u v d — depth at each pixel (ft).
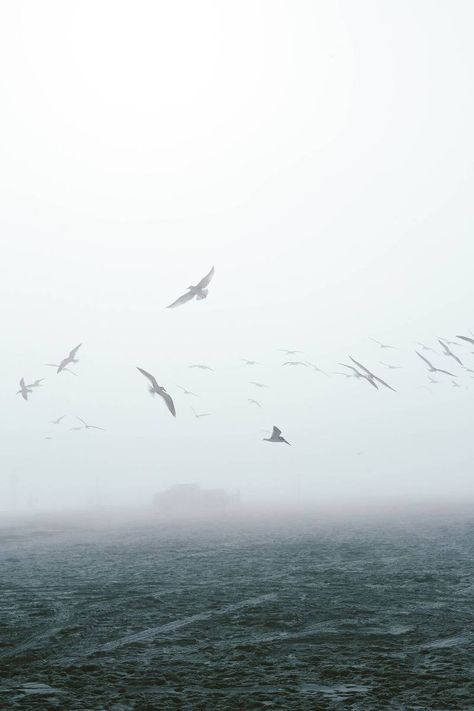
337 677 46.06
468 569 93.91
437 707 39.60
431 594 75.61
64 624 63.98
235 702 41.45
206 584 86.58
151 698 42.47
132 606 72.43
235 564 106.22
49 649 55.01
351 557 111.34
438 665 48.08
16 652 54.34
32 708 40.75
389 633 57.98
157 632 60.39
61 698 42.65
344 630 59.47
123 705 41.16
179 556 119.55
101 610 70.49
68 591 83.15
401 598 73.67
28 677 47.52
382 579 87.04
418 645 53.83
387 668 47.78
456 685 43.42
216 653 53.11
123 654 53.31
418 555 111.55
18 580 93.81
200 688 44.39
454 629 58.80
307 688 43.93
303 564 104.06
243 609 69.51
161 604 73.31
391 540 138.41
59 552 132.57
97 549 136.67
